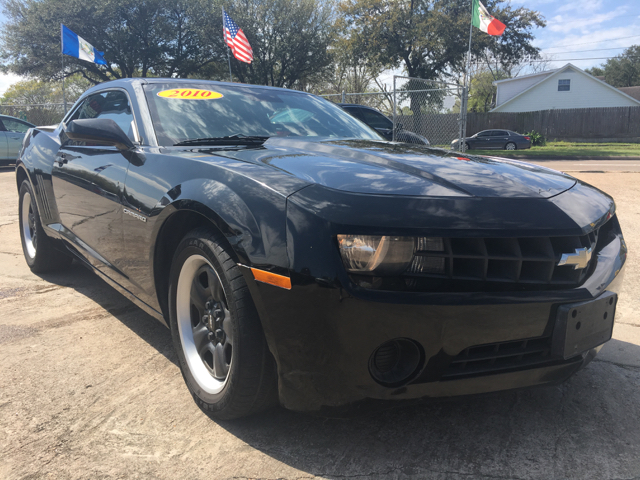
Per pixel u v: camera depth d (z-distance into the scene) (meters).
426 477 1.53
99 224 2.49
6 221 5.80
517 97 37.56
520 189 1.66
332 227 1.42
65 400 1.97
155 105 2.48
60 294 3.28
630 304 3.15
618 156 18.70
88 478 1.51
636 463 1.60
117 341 2.55
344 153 2.04
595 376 2.21
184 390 2.06
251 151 2.04
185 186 1.82
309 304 1.43
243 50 11.88
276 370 1.60
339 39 30.84
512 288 1.48
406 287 1.42
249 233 1.54
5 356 2.36
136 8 27.28
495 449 1.67
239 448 1.67
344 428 1.79
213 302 1.83
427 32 29.36
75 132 2.14
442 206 1.49
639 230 5.20
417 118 13.78
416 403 1.54
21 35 26.67
